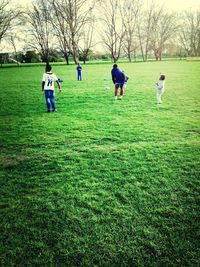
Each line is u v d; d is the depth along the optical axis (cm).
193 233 387
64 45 6122
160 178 544
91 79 2486
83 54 6594
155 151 682
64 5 5744
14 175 577
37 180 553
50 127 923
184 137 782
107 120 989
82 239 381
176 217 422
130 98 1423
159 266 334
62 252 361
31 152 703
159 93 1216
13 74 3400
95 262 343
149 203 460
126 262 341
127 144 737
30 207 462
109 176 559
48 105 1144
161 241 373
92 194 494
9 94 1706
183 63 5012
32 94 1680
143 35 7425
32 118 1057
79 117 1048
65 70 3931
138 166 600
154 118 1000
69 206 460
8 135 848
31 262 346
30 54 7800
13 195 500
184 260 341
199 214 429
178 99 1366
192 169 580
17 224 419
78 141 774
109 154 671
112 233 391
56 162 635
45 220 426
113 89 1780
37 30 6456
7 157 674
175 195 482
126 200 470
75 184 532
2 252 363
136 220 417
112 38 6806
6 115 1123
